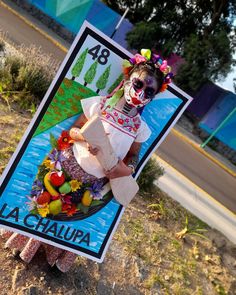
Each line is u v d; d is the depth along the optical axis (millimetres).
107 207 2539
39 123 2258
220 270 4055
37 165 2316
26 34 12320
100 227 2580
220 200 7398
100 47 2223
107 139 2078
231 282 3957
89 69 2248
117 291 2928
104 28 16406
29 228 2410
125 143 2199
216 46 14094
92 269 2982
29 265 2639
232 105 14039
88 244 2594
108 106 2166
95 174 2221
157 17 17266
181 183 6348
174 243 4027
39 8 16281
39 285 2545
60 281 2680
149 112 2467
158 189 5266
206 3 16172
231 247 4750
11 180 2314
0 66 5391
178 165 8422
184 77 14641
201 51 14164
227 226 5430
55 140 2303
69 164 2219
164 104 2473
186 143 12188
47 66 5672
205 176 8836
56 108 2260
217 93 14555
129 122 2184
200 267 3918
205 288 3648
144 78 2072
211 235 4805
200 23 16516
